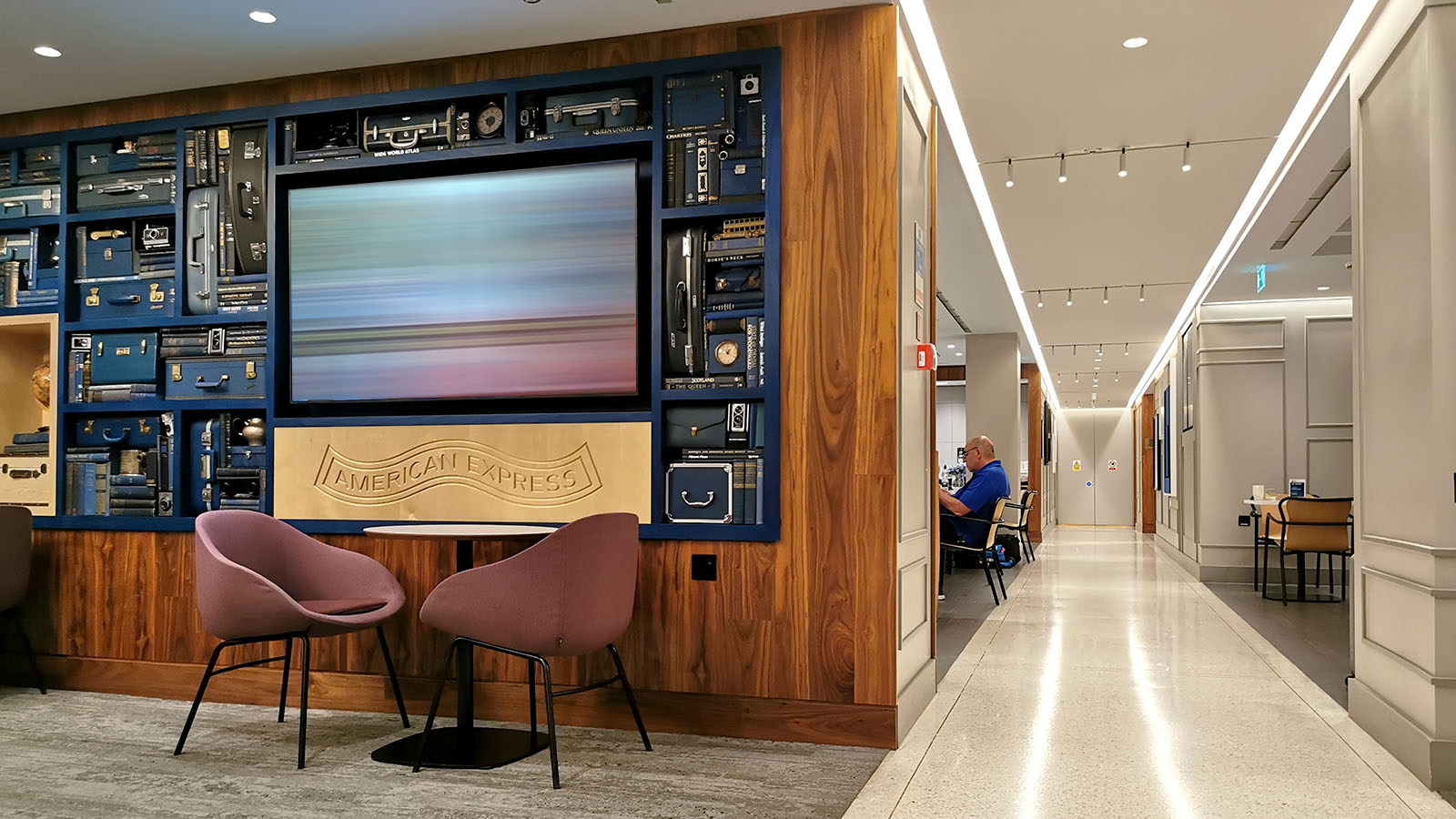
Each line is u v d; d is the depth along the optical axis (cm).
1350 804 323
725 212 409
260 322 470
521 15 404
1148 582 1018
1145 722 431
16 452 510
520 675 427
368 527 442
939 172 606
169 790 327
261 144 473
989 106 540
